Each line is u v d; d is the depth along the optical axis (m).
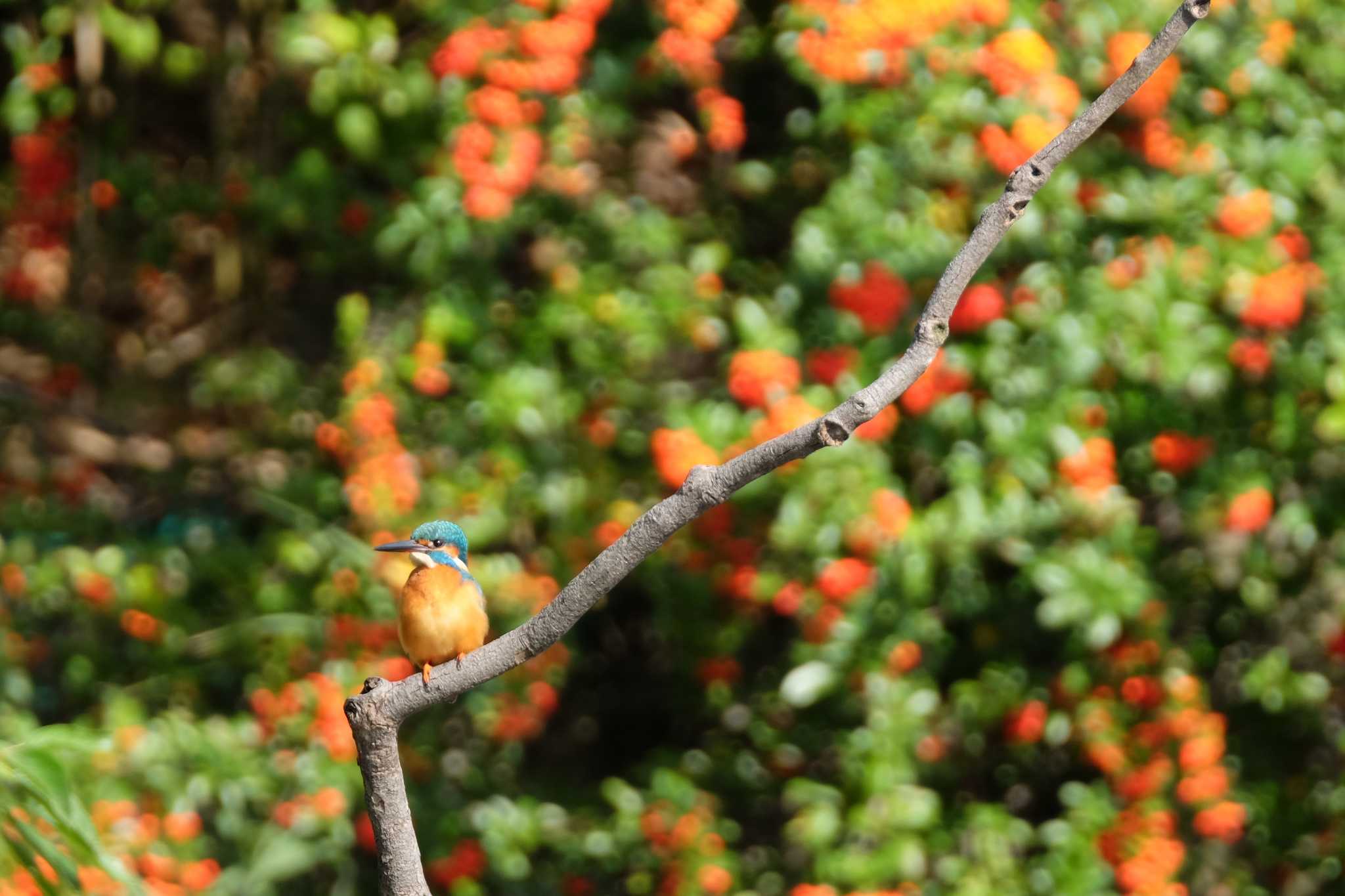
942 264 9.30
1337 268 9.57
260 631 10.50
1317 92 10.16
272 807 10.11
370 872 10.97
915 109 9.46
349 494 10.12
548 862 11.20
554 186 10.24
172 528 12.27
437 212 10.12
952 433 9.48
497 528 10.09
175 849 9.56
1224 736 10.87
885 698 9.73
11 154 12.96
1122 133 9.91
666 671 12.00
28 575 10.90
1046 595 10.66
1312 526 9.88
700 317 10.16
